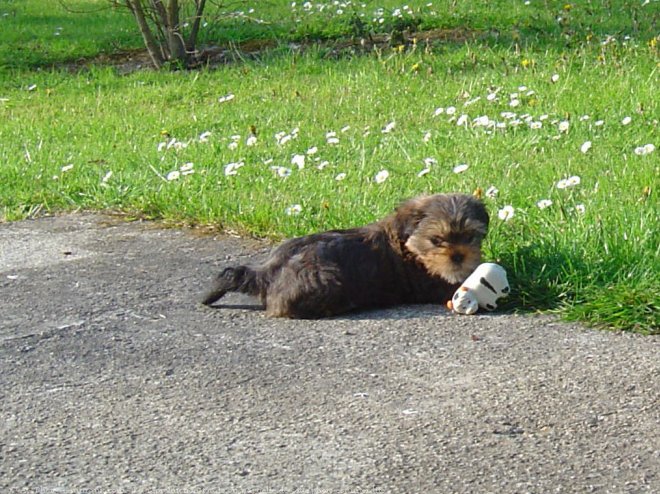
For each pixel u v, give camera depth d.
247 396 2.40
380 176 3.30
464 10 5.77
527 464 2.17
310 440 2.26
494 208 3.13
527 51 4.77
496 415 2.29
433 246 2.68
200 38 5.80
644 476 2.14
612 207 3.01
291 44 5.60
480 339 2.56
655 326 2.56
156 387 2.45
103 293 2.91
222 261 3.08
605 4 5.61
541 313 2.66
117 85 5.16
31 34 6.38
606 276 2.72
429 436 2.25
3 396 2.45
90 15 6.87
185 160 3.87
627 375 2.40
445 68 4.67
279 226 3.21
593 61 4.45
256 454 2.23
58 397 2.43
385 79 4.60
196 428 2.31
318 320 2.69
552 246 2.82
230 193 3.47
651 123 3.79
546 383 2.39
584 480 2.13
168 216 3.42
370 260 2.72
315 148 3.70
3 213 3.62
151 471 2.20
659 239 2.83
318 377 2.45
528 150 3.66
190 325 2.71
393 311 2.72
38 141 4.32
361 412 2.33
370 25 5.59
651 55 4.41
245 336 2.63
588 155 3.54
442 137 3.85
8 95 5.14
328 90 4.57
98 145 4.19
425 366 2.47
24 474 2.21
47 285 2.99
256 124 4.25
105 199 3.60
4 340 2.68
